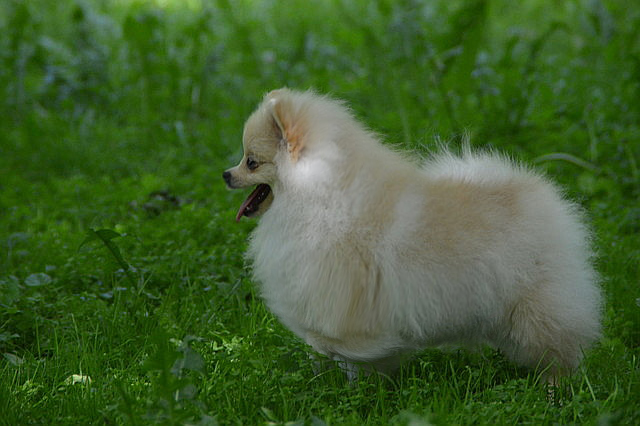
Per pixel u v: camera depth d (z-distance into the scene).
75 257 9.33
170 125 14.63
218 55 16.30
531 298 6.29
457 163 6.82
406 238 6.16
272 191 6.82
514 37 14.41
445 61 13.55
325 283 6.23
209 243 9.92
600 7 16.77
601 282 7.89
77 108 15.66
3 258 9.61
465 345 7.09
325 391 6.34
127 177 13.12
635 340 7.72
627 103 13.45
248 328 7.79
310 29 19.75
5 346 7.61
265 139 6.58
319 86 14.76
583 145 12.28
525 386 6.27
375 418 6.03
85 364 7.09
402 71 14.41
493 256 6.17
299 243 6.32
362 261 6.21
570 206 6.81
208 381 6.56
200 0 21.59
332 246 6.22
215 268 9.12
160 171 13.11
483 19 13.36
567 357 6.42
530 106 13.54
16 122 15.15
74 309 8.27
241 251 9.34
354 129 6.50
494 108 12.76
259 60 16.72
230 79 16.31
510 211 6.32
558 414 5.97
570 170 11.71
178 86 15.64
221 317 8.14
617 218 10.32
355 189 6.21
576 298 6.33
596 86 14.59
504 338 6.58
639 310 7.89
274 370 6.64
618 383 6.47
